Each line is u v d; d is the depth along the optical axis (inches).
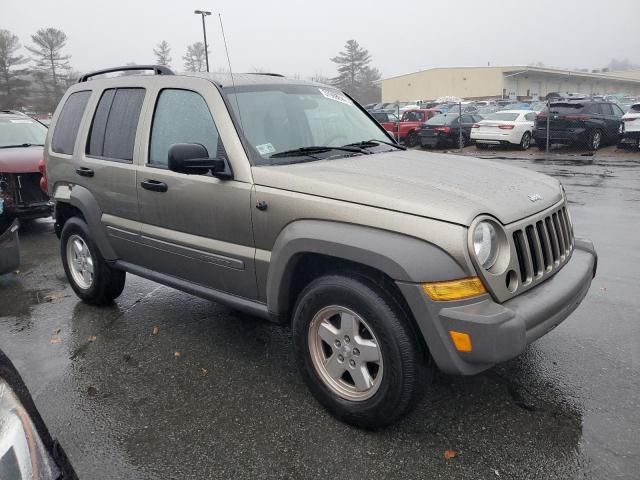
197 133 147.3
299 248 121.3
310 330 125.9
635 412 124.4
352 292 114.8
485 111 1221.7
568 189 418.6
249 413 129.3
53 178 200.5
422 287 104.8
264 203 129.0
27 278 244.4
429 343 106.6
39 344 172.2
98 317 192.1
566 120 673.6
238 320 184.4
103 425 126.8
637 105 649.6
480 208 109.0
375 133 176.2
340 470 108.8
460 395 133.3
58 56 2667.3
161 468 111.6
